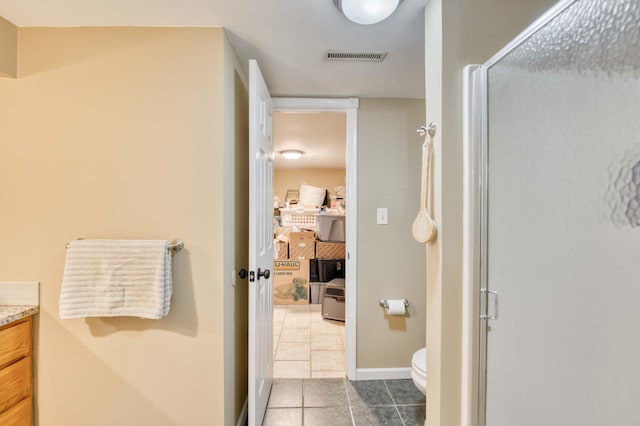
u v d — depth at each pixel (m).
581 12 0.77
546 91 0.87
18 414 1.19
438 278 1.13
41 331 1.25
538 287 0.91
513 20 1.10
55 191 1.25
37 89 1.24
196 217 1.27
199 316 1.28
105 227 1.26
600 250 0.75
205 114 1.28
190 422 1.28
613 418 0.72
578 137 0.79
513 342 0.99
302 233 3.82
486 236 1.09
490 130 1.06
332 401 1.82
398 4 1.15
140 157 1.27
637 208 0.68
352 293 2.06
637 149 0.68
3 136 1.24
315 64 1.62
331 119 2.55
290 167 5.04
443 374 1.11
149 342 1.27
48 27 1.25
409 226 2.09
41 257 1.25
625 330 0.70
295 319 3.26
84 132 1.25
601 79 0.74
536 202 0.91
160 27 1.27
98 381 1.27
